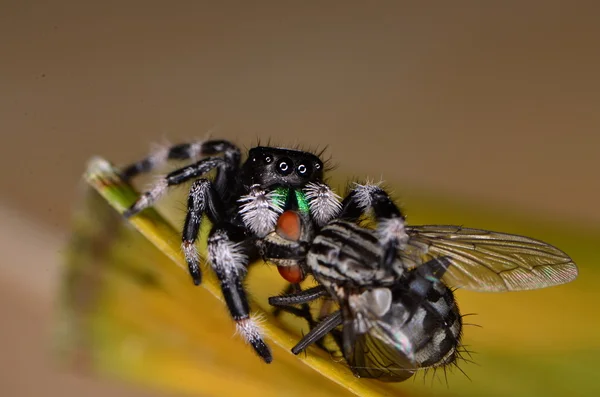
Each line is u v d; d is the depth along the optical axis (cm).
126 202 10
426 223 10
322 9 15
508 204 10
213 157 10
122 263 10
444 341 9
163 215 10
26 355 10
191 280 10
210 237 10
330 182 10
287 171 10
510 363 9
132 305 10
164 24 15
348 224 9
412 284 9
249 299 9
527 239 9
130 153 13
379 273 9
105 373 10
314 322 10
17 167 12
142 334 10
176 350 10
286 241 10
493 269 10
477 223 10
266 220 10
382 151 13
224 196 10
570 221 10
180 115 13
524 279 9
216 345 9
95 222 10
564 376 9
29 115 13
